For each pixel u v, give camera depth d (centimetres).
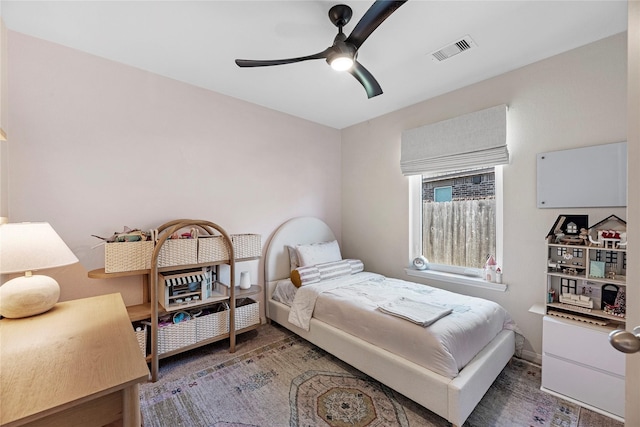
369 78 197
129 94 229
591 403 174
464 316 190
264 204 316
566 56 210
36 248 132
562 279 206
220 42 198
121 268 197
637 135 66
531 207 227
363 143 365
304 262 305
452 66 231
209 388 194
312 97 292
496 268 245
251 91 278
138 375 85
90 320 129
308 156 358
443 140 277
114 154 222
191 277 227
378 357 186
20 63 187
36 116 192
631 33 68
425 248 310
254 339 269
